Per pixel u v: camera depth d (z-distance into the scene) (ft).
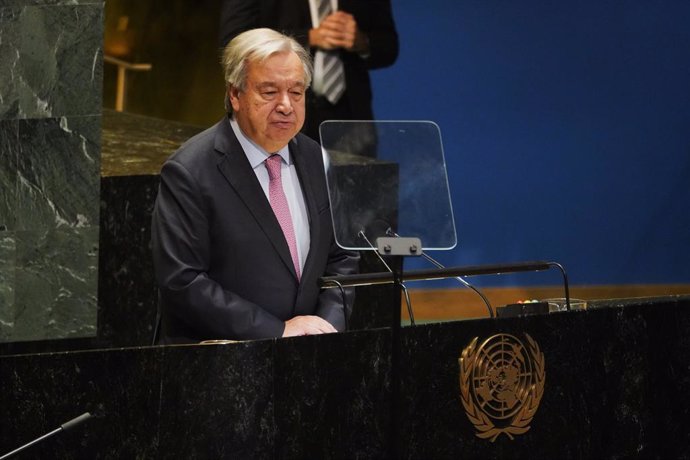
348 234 31.30
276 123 32.68
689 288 74.90
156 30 72.13
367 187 31.71
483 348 29.50
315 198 34.19
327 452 28.27
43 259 44.42
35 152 44.39
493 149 76.79
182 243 32.32
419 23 76.84
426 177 32.24
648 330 32.32
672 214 75.77
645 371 32.22
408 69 77.00
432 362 28.84
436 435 28.81
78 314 44.32
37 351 45.75
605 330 31.48
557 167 76.48
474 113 76.79
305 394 28.22
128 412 28.71
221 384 28.14
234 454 28.07
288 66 32.71
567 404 30.73
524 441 30.04
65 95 44.19
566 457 30.73
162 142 56.75
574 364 30.89
